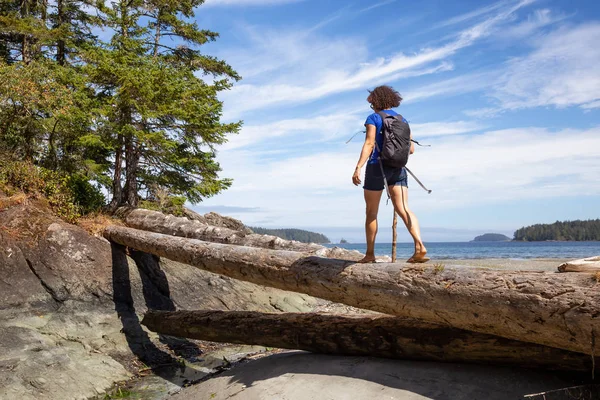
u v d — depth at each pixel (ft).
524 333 13.37
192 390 19.92
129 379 24.43
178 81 45.06
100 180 45.47
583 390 13.71
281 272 19.99
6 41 57.16
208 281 38.06
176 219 37.81
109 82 43.83
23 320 25.71
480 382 14.93
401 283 15.80
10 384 20.72
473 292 14.07
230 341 24.39
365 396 15.10
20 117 38.88
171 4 56.24
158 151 45.19
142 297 32.35
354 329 18.98
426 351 16.81
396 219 16.96
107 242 33.55
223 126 47.34
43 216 32.14
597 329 11.75
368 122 15.44
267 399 16.29
